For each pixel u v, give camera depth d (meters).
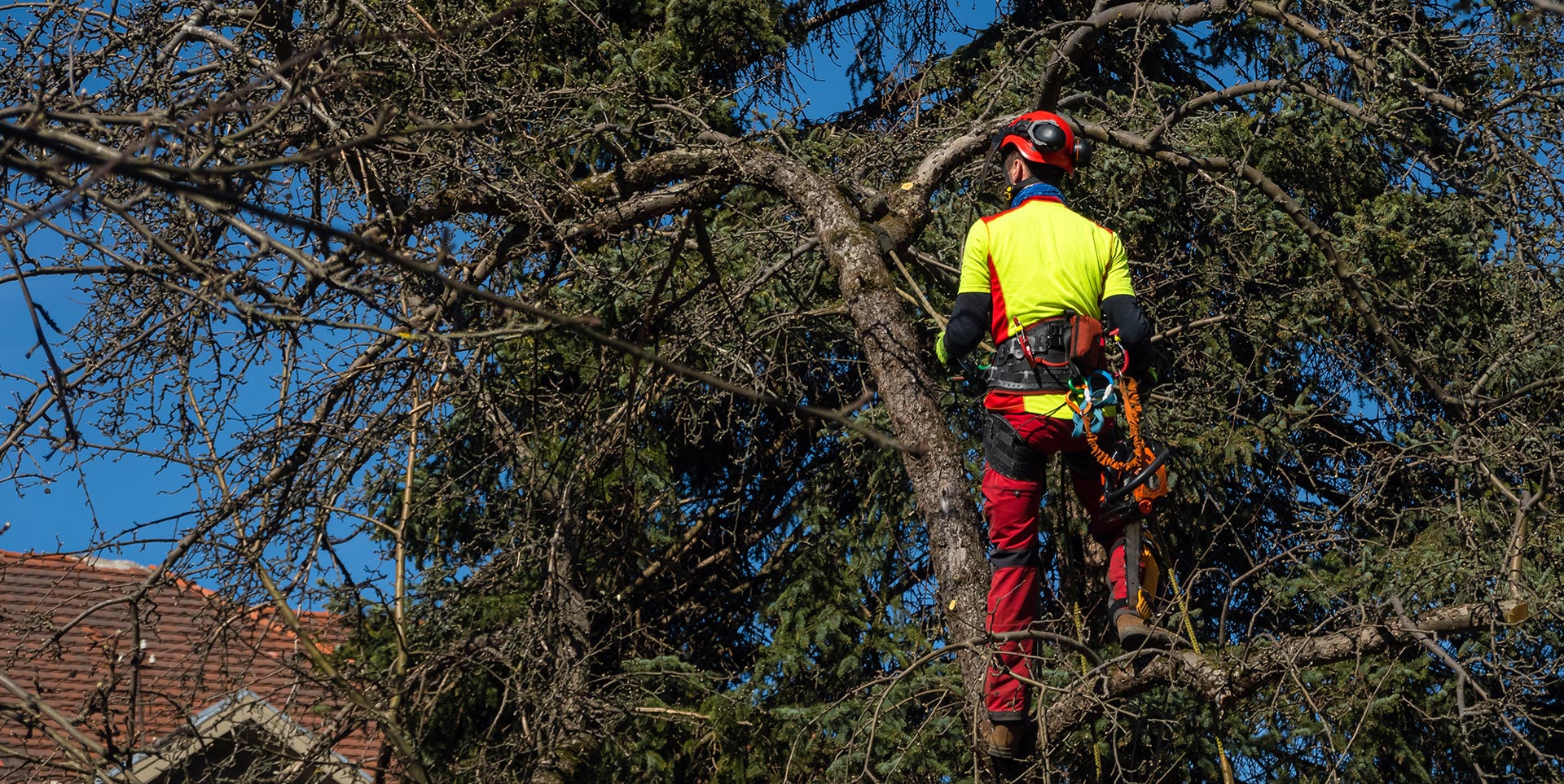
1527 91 9.07
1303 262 11.88
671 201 8.14
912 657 10.41
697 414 10.86
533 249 8.38
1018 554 5.91
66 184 3.62
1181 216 11.92
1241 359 12.38
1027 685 6.04
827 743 10.33
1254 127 12.45
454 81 8.10
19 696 6.63
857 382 12.24
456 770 8.79
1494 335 10.20
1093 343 5.91
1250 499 11.92
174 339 7.50
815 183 7.42
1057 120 6.28
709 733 10.70
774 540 13.26
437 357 7.97
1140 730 8.88
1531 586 7.48
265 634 8.16
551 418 9.38
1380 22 9.95
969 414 11.13
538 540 9.13
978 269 6.09
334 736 8.24
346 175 7.58
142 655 8.08
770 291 10.95
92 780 7.23
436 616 9.05
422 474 9.46
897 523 11.51
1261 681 6.57
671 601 12.73
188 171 3.19
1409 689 9.91
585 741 9.91
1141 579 6.10
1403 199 11.91
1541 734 9.84
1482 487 9.49
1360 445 9.70
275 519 7.91
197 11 7.35
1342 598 9.40
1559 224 9.19
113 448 7.09
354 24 7.63
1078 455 6.16
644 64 11.52
